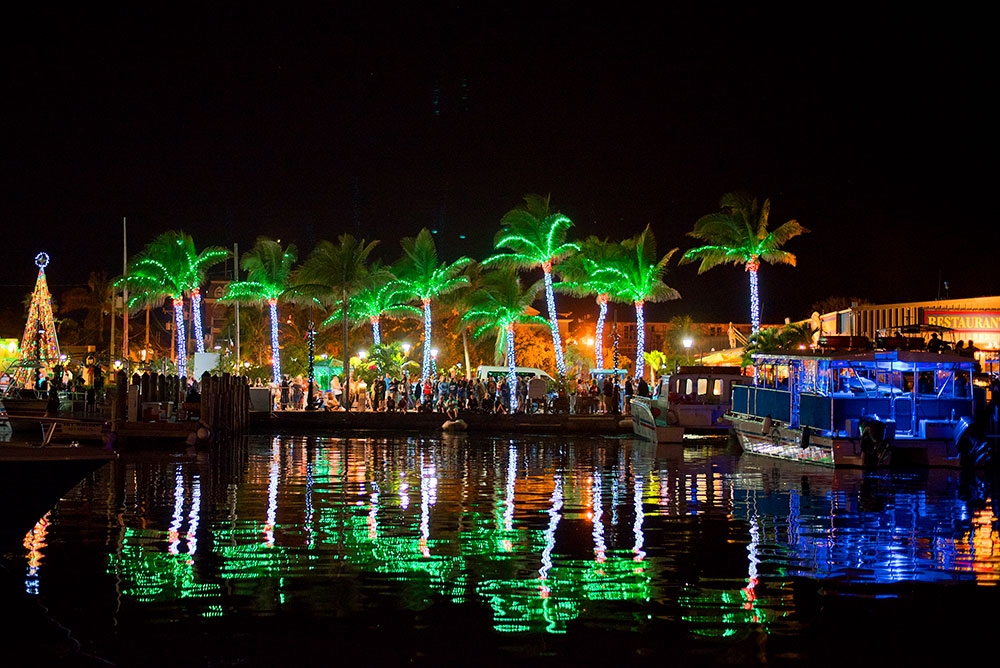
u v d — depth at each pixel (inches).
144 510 673.0
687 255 1979.6
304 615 400.5
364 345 2778.1
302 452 1181.1
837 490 806.5
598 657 353.1
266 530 591.5
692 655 355.3
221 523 617.9
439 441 1400.1
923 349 1061.1
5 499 512.4
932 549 538.3
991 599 429.1
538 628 384.5
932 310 1699.1
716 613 405.4
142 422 1244.5
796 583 455.2
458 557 510.9
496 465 1026.1
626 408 1685.5
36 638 370.9
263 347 2997.0
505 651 357.7
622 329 3631.9
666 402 1366.9
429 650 359.3
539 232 2057.1
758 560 506.3
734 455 1171.3
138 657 350.9
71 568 481.1
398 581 456.4
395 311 2544.3
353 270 2134.6
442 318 3004.4
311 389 1823.3
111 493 767.7
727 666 345.1
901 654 358.9
